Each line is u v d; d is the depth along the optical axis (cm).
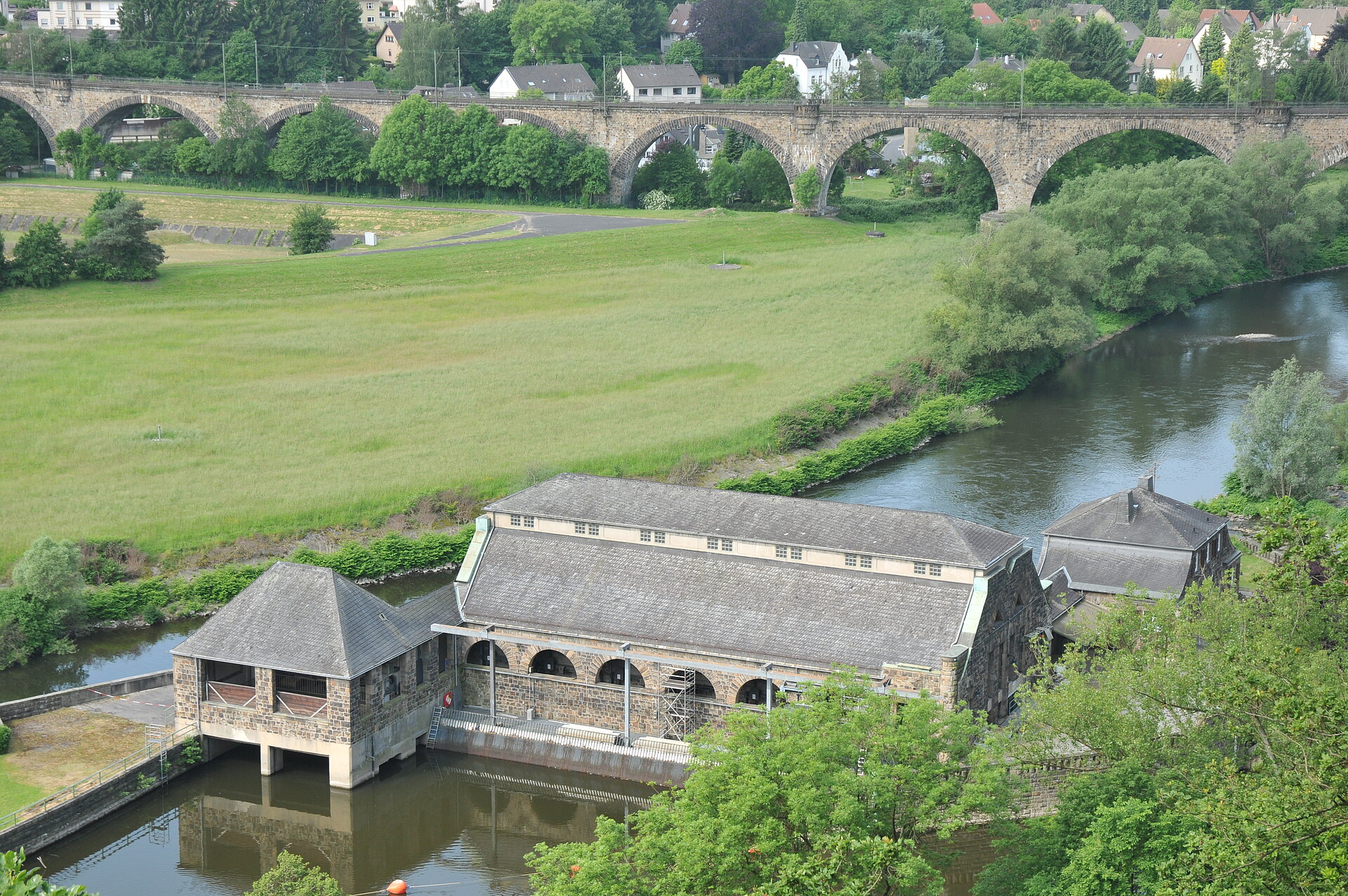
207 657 8175
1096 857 5697
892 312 19188
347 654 7962
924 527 8250
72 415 14838
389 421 14800
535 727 8531
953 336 16912
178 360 17000
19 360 16662
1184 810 5450
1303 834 4566
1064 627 9256
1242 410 15238
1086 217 19950
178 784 8231
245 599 8362
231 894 7331
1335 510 11556
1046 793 7300
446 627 8569
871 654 7831
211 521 12025
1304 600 6962
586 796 8244
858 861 5428
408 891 7375
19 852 4062
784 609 8194
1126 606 7744
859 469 13938
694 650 8150
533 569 8800
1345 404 13175
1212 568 10050
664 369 16750
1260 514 11862
